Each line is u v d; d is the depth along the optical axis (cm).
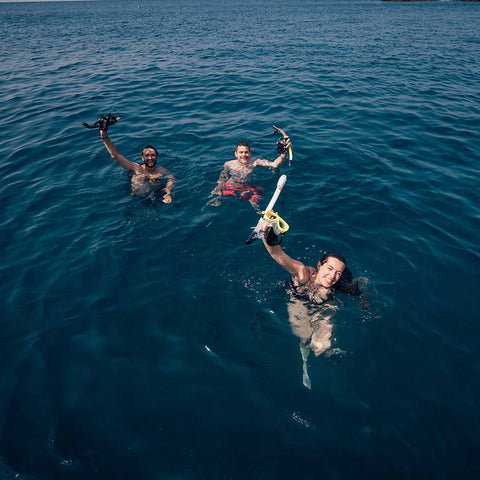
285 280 403
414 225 510
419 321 357
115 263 438
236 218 520
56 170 665
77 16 6003
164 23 3941
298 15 4834
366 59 1677
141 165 657
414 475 237
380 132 842
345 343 332
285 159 702
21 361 321
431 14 4697
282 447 254
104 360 321
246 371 309
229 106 1030
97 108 1018
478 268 431
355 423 269
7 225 514
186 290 396
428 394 290
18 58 1759
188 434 263
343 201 566
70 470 241
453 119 920
